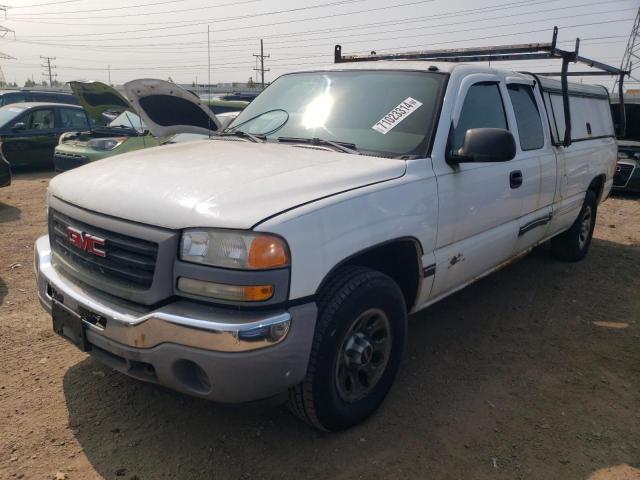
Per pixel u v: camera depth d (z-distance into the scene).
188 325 2.27
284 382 2.42
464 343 4.09
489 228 3.86
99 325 2.57
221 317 2.29
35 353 3.66
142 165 2.92
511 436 3.00
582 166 5.42
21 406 3.07
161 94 6.17
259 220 2.32
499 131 3.18
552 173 4.69
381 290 2.86
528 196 4.30
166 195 2.51
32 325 4.07
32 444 2.76
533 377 3.64
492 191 3.75
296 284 2.38
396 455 2.80
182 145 3.55
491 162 3.45
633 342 4.23
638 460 2.85
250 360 2.27
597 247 6.98
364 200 2.72
